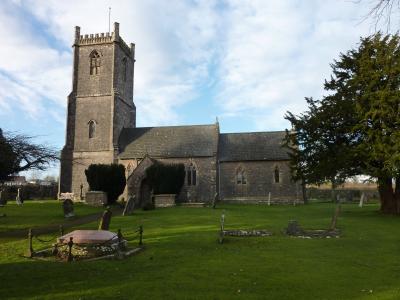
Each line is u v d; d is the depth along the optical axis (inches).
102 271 485.1
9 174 971.9
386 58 1199.6
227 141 2059.5
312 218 1123.3
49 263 536.7
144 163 1818.4
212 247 663.8
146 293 388.5
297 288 411.5
